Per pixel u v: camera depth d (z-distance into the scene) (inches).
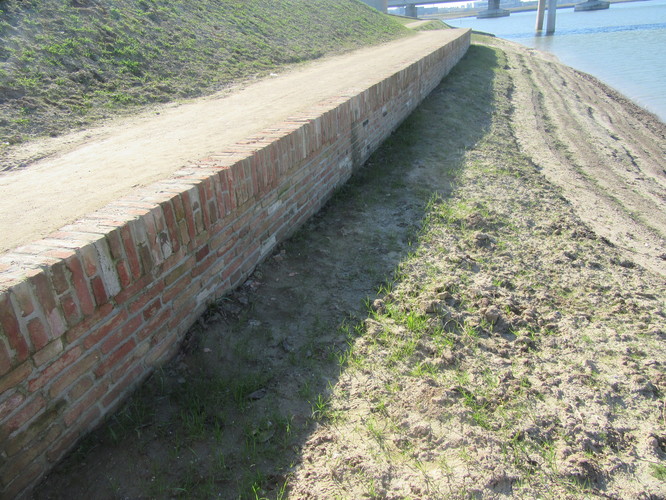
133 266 107.3
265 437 107.3
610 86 887.7
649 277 197.0
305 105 326.6
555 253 205.6
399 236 200.4
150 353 117.6
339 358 130.8
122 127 297.3
